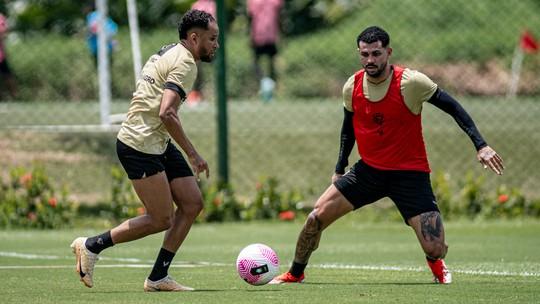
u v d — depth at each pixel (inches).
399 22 3737.7
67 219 1882.4
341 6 3816.4
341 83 3484.3
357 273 1170.6
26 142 2209.6
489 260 1327.5
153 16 3538.4
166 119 968.3
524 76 3634.4
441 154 2298.2
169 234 1007.0
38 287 1022.4
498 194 1991.9
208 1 2933.1
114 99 3100.4
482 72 3651.6
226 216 1968.5
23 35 3393.2
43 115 2628.0
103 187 2090.3
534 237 1679.4
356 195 1051.9
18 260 1336.1
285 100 3250.5
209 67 3307.1
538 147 2335.1
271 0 3181.6
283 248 1515.7
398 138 1037.2
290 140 2333.9
